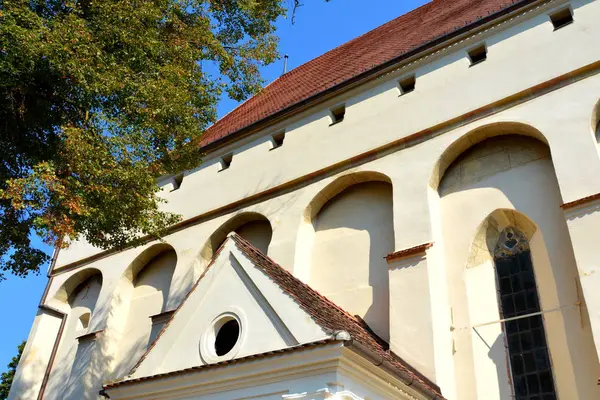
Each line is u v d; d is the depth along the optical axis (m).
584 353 9.60
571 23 12.31
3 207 10.55
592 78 11.34
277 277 9.10
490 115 12.36
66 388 16.62
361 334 9.27
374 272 12.99
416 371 10.30
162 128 11.51
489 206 11.96
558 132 11.16
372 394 7.61
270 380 7.61
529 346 10.41
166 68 11.66
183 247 17.00
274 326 8.20
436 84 13.82
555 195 11.20
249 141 17.72
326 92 15.93
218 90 13.50
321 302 9.89
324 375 7.07
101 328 17.36
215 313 9.06
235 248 9.55
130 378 9.18
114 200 10.61
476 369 10.56
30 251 11.09
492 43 13.39
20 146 10.62
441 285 11.52
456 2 18.23
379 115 14.52
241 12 15.10
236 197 16.59
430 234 11.82
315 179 14.81
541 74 12.07
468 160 12.81
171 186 19.08
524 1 13.12
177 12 13.15
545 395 9.82
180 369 8.85
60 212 9.56
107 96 10.59
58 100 10.75
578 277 10.21
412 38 16.64
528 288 10.98
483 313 11.13
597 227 9.72
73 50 10.05
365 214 13.94
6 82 9.70
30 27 9.88
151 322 16.77
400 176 13.06
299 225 14.33
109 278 18.55
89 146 9.99
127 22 11.11
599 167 10.30
